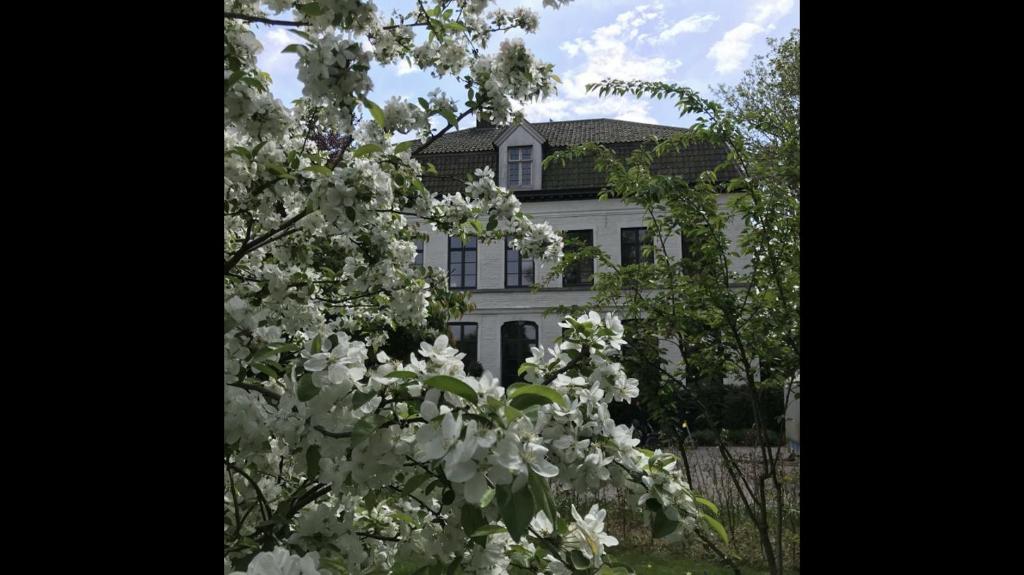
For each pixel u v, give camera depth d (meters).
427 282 3.37
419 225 3.21
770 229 3.08
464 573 1.60
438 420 1.05
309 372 1.30
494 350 16.70
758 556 4.29
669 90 3.31
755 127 3.29
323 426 1.31
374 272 2.80
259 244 1.96
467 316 16.89
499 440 1.02
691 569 4.11
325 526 1.63
